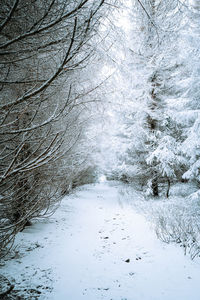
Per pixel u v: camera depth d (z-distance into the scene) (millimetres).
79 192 15352
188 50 6965
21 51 1896
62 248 5344
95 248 5371
